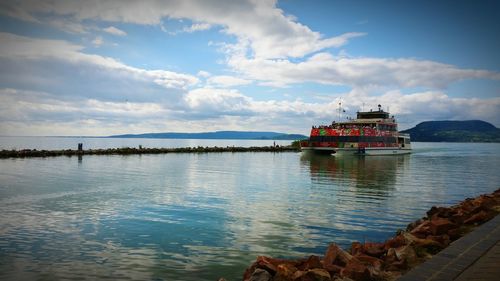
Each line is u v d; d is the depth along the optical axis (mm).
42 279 11398
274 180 39281
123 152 86062
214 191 30531
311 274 9227
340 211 22344
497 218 13219
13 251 14102
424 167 60500
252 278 9422
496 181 40531
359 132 81438
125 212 21594
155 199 26203
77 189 30562
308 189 32344
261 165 60625
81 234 16656
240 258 13539
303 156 88188
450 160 83125
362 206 24109
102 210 22125
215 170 50438
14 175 40031
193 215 20875
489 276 7379
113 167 51844
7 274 11742
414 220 20141
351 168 56062
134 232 17078
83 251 14203
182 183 35500
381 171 51562
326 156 88125
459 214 16422
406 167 59781
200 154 95250
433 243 11633
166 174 43719
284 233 17094
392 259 10664
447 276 7379
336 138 83500
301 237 16453
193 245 15094
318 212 21969
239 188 32688
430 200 26969
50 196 27016
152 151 92500
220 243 15406
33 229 17469
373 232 17453
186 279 11516
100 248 14602
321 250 14609
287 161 71188
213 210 22359
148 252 14164
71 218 19891
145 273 12000
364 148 82312
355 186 34812
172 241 15641
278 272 9531
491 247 9523
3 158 66188
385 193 30328
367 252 11906
